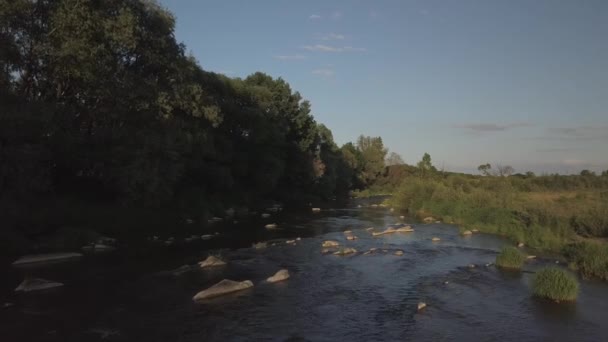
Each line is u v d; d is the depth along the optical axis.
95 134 33.94
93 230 32.34
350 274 24.02
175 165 39.94
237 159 60.78
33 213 30.78
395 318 17.12
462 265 26.30
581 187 70.62
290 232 39.62
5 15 27.25
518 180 72.50
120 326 15.85
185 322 16.42
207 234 37.00
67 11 29.94
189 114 46.72
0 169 26.38
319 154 95.06
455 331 15.76
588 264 24.19
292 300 19.33
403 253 29.91
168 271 23.86
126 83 33.47
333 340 14.98
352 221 49.03
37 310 17.19
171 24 40.28
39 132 28.89
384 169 142.00
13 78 29.67
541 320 16.78
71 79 33.16
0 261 24.94
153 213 41.75
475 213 44.84
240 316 17.20
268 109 69.06
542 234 33.50
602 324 16.34
